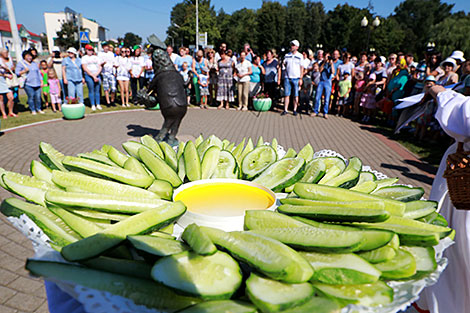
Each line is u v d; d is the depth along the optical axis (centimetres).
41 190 135
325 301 87
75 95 1090
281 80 1300
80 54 1498
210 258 98
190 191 156
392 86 1024
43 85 1134
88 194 122
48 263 91
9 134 793
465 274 190
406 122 228
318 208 120
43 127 883
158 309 87
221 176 179
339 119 1177
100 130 881
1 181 135
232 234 107
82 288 85
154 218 115
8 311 256
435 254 117
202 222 126
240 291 97
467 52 4828
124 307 83
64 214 121
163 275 88
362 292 94
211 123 1027
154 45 606
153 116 1105
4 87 942
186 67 1235
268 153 194
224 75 1262
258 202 146
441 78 770
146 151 171
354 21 6256
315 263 99
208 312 82
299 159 170
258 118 1141
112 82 1252
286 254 92
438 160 714
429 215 149
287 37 7712
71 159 152
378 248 100
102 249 98
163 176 162
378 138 909
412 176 618
